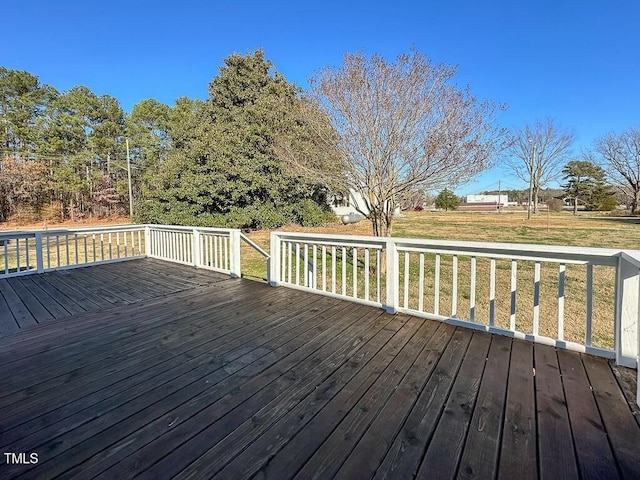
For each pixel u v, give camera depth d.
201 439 1.53
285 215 13.65
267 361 2.33
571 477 1.32
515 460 1.40
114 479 1.30
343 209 17.67
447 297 4.99
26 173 19.05
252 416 1.70
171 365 2.28
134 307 3.60
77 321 3.16
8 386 1.99
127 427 1.61
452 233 12.30
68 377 2.11
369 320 3.16
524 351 2.47
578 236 11.28
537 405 1.80
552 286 5.39
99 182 22.03
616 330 2.28
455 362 2.30
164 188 13.34
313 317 3.26
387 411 1.74
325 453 1.44
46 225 19.12
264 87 13.66
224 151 12.22
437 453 1.44
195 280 4.88
